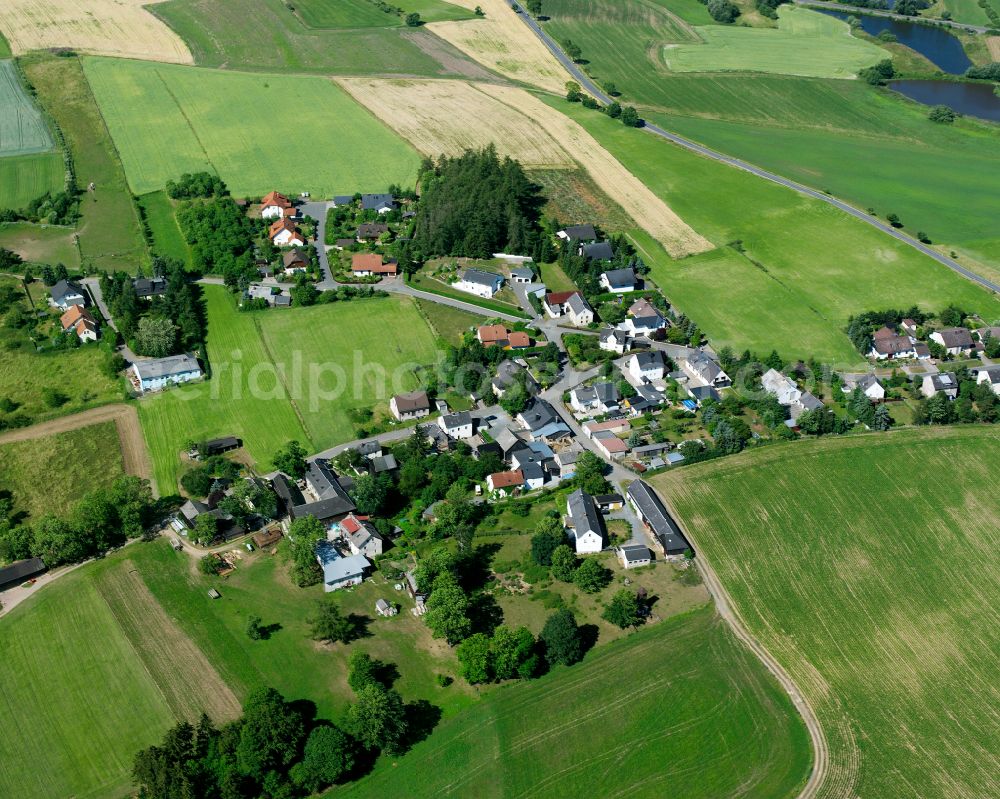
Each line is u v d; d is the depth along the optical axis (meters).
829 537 159.25
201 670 132.50
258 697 121.75
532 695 131.00
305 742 119.62
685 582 150.12
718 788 118.69
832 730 126.31
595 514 159.12
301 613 142.62
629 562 152.38
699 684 132.38
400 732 121.88
